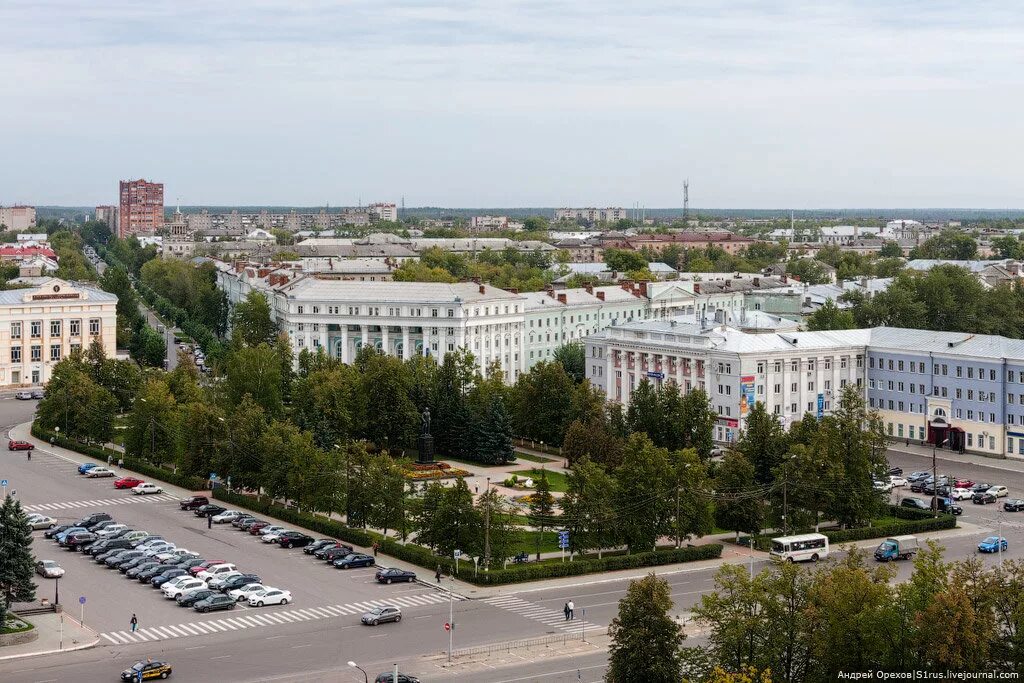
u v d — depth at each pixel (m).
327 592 187.75
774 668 138.62
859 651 134.00
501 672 151.62
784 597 143.75
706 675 137.88
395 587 190.88
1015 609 132.88
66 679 149.12
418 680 147.75
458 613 176.88
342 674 150.88
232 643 163.38
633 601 139.00
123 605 181.38
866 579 136.62
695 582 192.38
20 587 173.25
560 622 172.38
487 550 194.12
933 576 137.50
